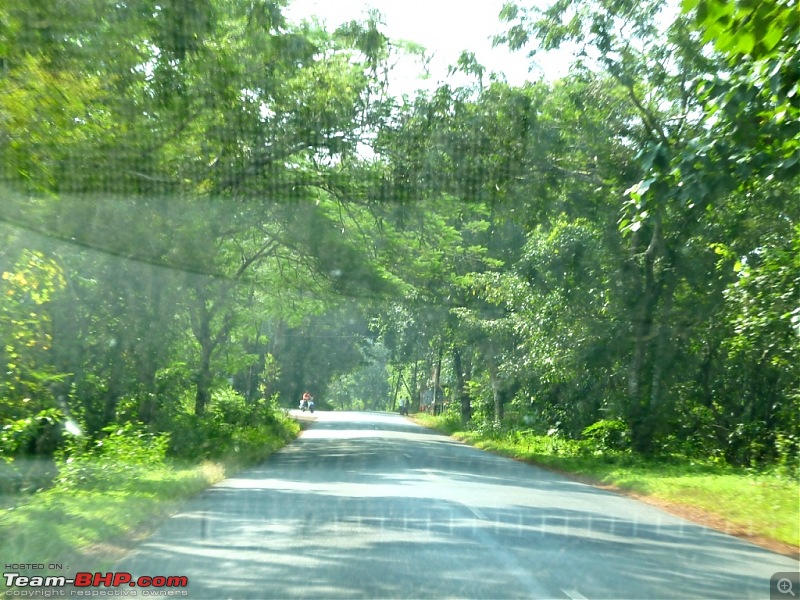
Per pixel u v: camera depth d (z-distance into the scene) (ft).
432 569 27.32
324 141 66.08
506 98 69.82
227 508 40.96
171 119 50.03
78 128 42.63
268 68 56.54
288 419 134.00
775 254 60.08
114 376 64.59
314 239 76.38
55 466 46.03
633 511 44.37
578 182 75.82
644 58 70.13
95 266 58.95
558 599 23.66
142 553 29.43
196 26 42.50
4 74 34.45
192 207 61.16
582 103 72.54
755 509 42.22
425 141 69.05
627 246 79.30
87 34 38.01
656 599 23.84
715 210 68.44
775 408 78.18
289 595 23.66
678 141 69.87
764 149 36.14
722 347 77.36
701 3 27.53
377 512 40.04
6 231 44.09
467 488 52.42
